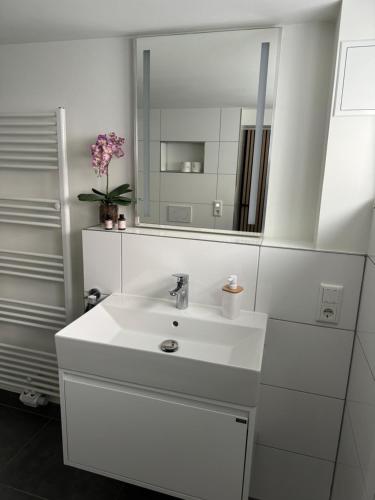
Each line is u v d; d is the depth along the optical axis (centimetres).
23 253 187
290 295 138
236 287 138
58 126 164
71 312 185
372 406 99
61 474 162
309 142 143
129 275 158
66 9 130
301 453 152
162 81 153
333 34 133
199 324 138
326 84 137
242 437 110
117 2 123
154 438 119
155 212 165
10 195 185
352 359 136
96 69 161
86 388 122
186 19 136
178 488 121
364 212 127
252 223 154
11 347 201
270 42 139
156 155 160
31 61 169
